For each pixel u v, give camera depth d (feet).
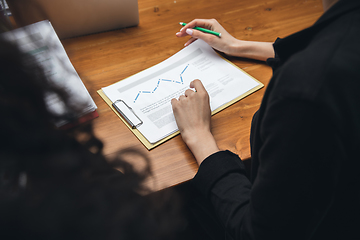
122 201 1.12
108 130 2.22
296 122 1.01
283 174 1.14
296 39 1.22
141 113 2.33
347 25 0.99
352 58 0.93
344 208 1.28
